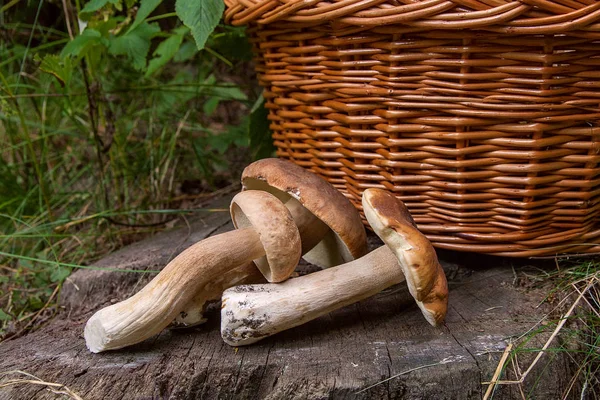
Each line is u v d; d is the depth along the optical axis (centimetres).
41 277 89
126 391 66
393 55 72
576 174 73
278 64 80
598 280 73
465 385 66
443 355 67
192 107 117
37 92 109
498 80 70
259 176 73
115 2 85
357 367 66
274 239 68
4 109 90
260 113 93
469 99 71
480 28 68
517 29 67
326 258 79
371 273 70
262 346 69
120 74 112
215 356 68
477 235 75
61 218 98
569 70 69
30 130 113
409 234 66
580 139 72
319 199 71
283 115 82
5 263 94
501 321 71
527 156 72
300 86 79
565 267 77
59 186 105
